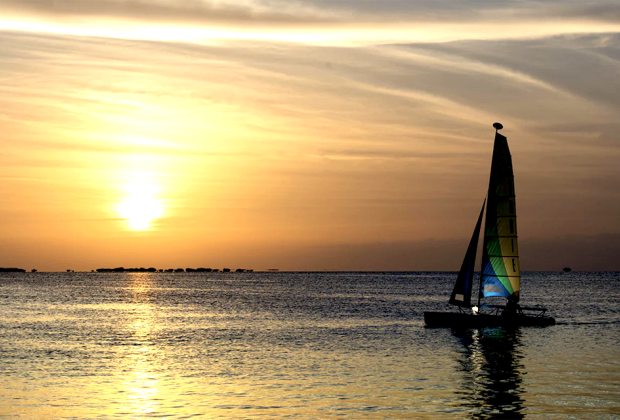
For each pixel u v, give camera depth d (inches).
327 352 2197.3
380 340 2514.8
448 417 1312.7
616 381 1667.1
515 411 1359.5
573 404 1419.8
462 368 1866.4
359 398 1473.9
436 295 6343.5
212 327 3102.9
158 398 1485.0
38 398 1485.0
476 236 2812.5
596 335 2628.0
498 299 6215.6
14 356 2118.6
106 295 6412.4
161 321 3444.9
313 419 1305.4
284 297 5944.9
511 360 2007.9
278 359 2043.6
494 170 2753.4
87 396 1504.7
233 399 1469.0
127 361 2016.5
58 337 2677.2
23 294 6565.0
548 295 6501.0
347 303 4960.6
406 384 1630.2
